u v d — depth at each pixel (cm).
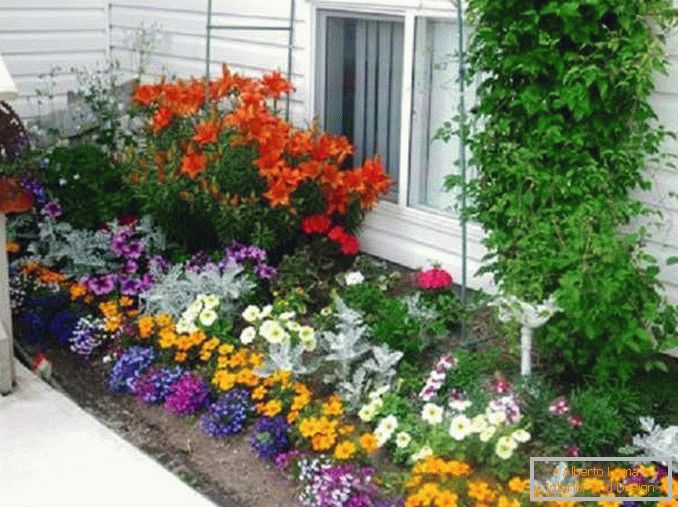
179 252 524
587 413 348
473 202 451
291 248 524
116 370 421
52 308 486
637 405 360
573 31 401
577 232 367
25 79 725
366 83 552
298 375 393
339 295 467
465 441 327
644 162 414
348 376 396
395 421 346
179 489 332
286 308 442
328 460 339
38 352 463
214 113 525
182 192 505
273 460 356
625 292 364
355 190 504
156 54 707
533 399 358
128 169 551
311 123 553
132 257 510
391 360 387
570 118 412
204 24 655
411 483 316
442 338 431
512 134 428
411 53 512
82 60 752
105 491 330
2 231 395
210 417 383
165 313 448
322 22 566
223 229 498
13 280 503
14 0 709
